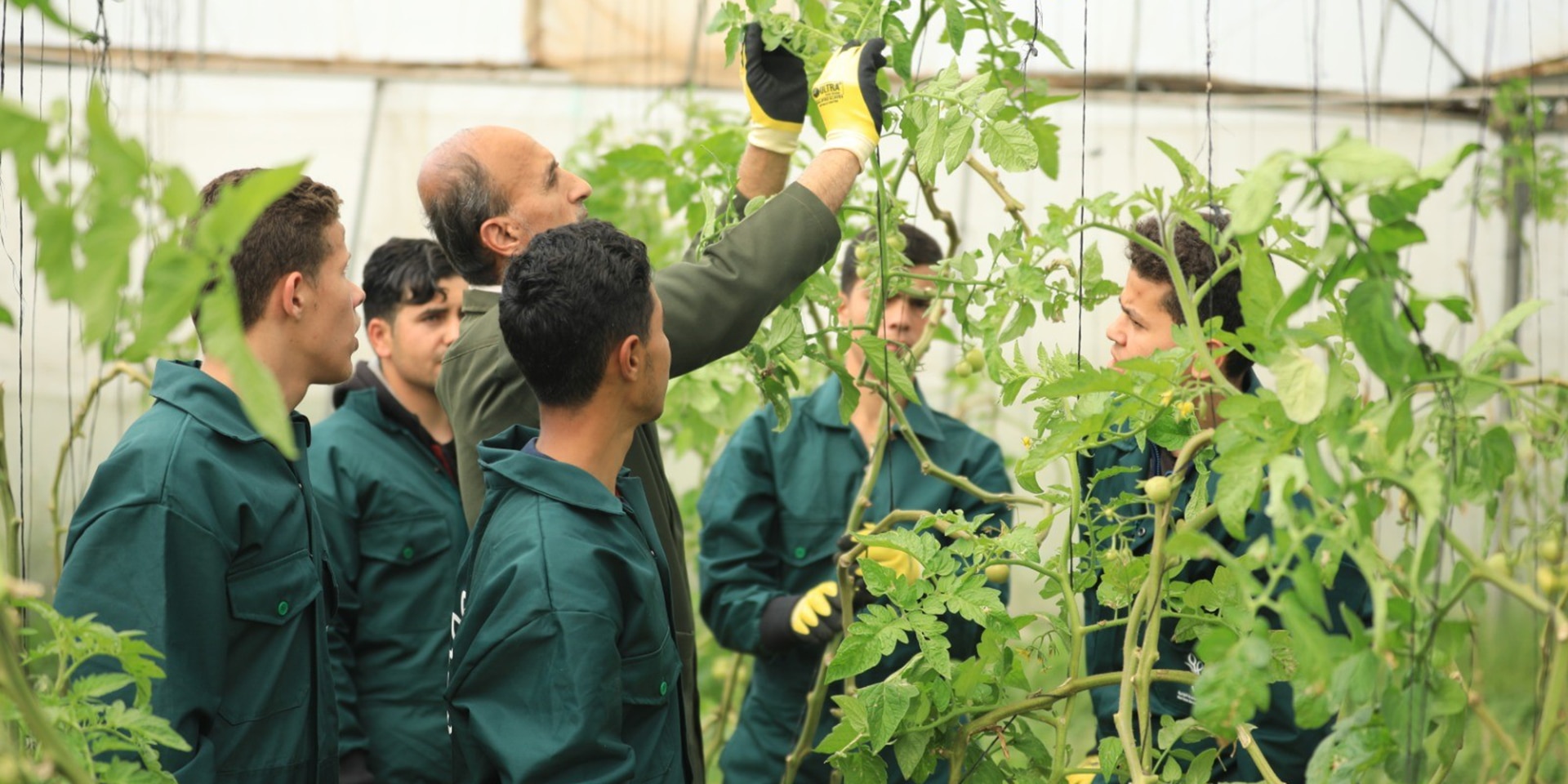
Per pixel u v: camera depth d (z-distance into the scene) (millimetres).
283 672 1639
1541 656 1406
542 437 1616
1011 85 1973
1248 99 4402
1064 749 1659
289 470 1697
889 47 1814
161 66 4035
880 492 2623
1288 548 1048
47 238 797
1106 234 4125
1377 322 1022
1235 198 1016
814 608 2328
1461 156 990
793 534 2648
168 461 1530
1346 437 1063
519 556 1491
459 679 1504
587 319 1521
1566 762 1853
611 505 1558
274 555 1629
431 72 5457
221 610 1547
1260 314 1166
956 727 1729
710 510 2688
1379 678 1139
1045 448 1513
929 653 1590
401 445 2572
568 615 1451
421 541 2502
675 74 5281
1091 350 4145
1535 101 2660
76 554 1486
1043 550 3859
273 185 754
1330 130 4285
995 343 1720
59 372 4895
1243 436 1159
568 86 5441
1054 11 3326
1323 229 3928
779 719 2574
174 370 1629
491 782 1513
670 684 1601
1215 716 1041
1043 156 1979
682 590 1917
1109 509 1673
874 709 1593
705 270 1712
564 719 1430
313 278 1668
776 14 1856
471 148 1952
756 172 1921
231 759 1573
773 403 1929
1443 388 1097
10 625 1035
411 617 2488
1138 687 1492
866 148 1779
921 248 2598
